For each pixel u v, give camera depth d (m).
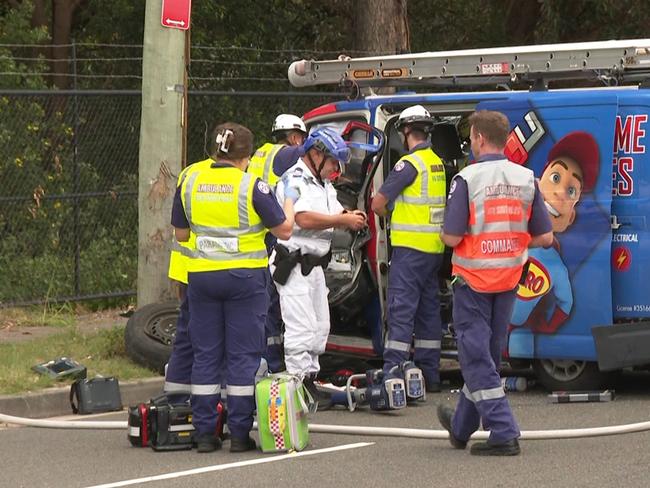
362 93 38.66
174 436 27.70
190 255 27.28
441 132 35.62
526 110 33.56
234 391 27.19
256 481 24.36
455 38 77.38
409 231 33.06
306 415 27.59
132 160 54.94
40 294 48.44
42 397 33.19
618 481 23.50
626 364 31.72
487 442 26.03
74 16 76.94
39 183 53.03
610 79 35.09
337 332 36.59
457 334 26.16
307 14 77.25
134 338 36.25
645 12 69.00
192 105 59.91
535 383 35.75
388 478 24.30
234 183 26.91
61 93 45.91
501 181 25.69
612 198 32.47
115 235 51.81
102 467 26.19
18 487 24.56
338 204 32.19
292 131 33.91
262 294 27.34
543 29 69.12
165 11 37.50
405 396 31.89
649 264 32.16
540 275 33.16
